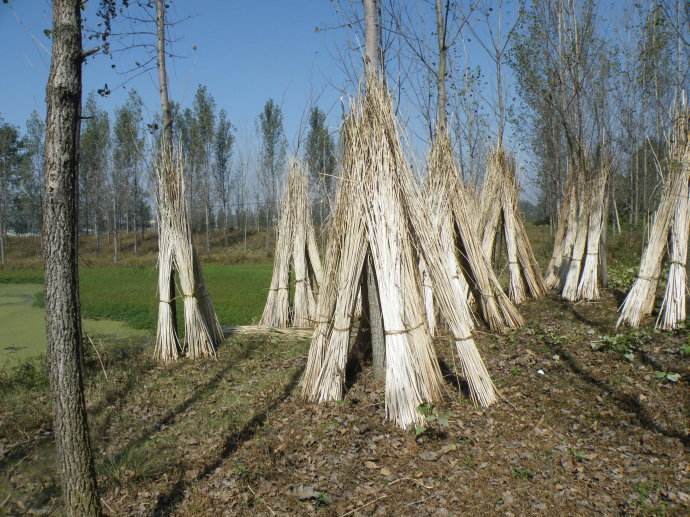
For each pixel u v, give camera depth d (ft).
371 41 18.35
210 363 22.76
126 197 127.24
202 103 117.60
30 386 21.11
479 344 21.97
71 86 8.70
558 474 11.88
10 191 133.59
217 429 15.93
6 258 124.67
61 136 8.68
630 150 48.52
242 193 141.38
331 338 16.58
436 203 20.47
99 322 41.16
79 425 9.45
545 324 23.94
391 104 15.60
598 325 22.65
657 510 10.44
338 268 16.61
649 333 20.33
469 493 11.38
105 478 13.44
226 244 129.39
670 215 21.12
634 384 16.25
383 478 12.18
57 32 8.61
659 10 32.01
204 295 25.00
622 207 81.20
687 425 13.61
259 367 21.94
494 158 28.63
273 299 29.45
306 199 29.66
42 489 13.29
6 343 33.65
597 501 10.87
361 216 15.60
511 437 13.61
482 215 28.53
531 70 39.63
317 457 13.37
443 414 13.66
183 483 12.94
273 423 15.72
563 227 32.91
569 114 32.89
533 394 16.31
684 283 20.52
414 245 15.93
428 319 22.65
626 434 13.50
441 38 25.26
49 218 8.85
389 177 15.08
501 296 24.32
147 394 19.42
